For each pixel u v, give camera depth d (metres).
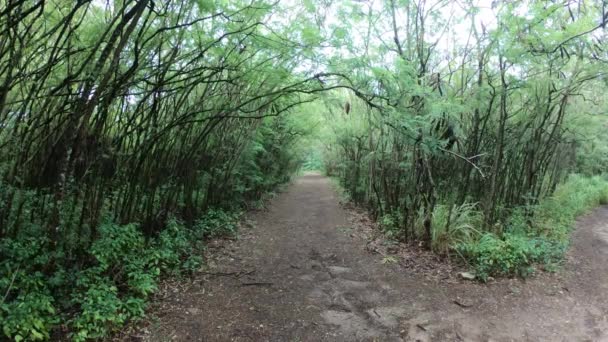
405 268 5.24
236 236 6.70
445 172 6.90
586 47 5.54
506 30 5.02
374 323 3.69
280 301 4.14
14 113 3.77
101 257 3.71
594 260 5.86
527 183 7.42
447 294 4.39
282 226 8.01
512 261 4.92
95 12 4.01
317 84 4.95
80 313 3.21
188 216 6.34
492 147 6.72
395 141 6.88
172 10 3.80
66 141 3.42
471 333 3.53
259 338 3.35
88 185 3.78
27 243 3.44
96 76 3.20
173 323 3.48
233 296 4.20
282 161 12.66
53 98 3.92
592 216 9.41
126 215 4.80
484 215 6.00
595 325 3.76
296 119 10.50
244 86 5.51
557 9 4.85
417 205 6.27
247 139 7.59
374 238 6.77
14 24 2.70
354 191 10.55
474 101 5.54
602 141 13.86
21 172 3.90
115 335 3.14
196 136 6.03
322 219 8.85
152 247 4.68
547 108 6.23
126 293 3.78
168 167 5.64
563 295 4.46
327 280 4.83
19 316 2.70
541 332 3.59
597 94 8.44
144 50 4.02
